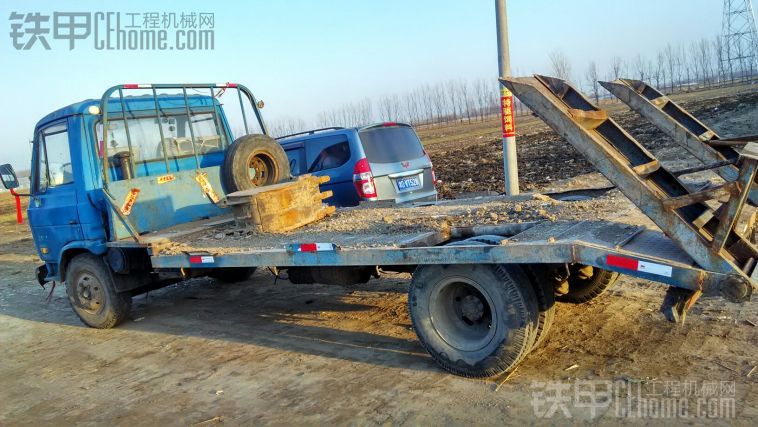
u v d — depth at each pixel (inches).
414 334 209.8
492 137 1342.3
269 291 307.4
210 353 219.5
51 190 276.1
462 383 165.2
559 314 208.5
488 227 190.7
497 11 340.8
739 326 177.9
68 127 260.2
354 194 343.6
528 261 148.3
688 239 132.6
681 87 2687.0
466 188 573.0
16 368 230.4
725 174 190.1
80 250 272.1
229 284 339.0
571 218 186.2
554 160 690.8
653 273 134.6
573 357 171.9
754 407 134.5
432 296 171.9
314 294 286.7
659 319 192.1
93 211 259.9
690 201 131.4
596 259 141.4
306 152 370.6
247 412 164.1
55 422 173.8
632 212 185.6
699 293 140.5
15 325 300.7
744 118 829.2
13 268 490.3
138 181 253.3
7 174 287.4
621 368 160.9
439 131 2197.3
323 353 203.2
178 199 270.2
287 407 163.8
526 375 164.1
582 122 154.6
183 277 254.2
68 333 273.9
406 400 158.6
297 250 189.2
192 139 283.7
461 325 172.4
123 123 271.6
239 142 281.1
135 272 268.5
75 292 275.1
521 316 154.6
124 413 174.1
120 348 240.5
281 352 209.9
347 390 169.8
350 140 346.3
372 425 147.0
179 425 161.3
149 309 303.3
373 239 195.6
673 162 531.5
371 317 236.8
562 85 169.0
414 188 363.6
